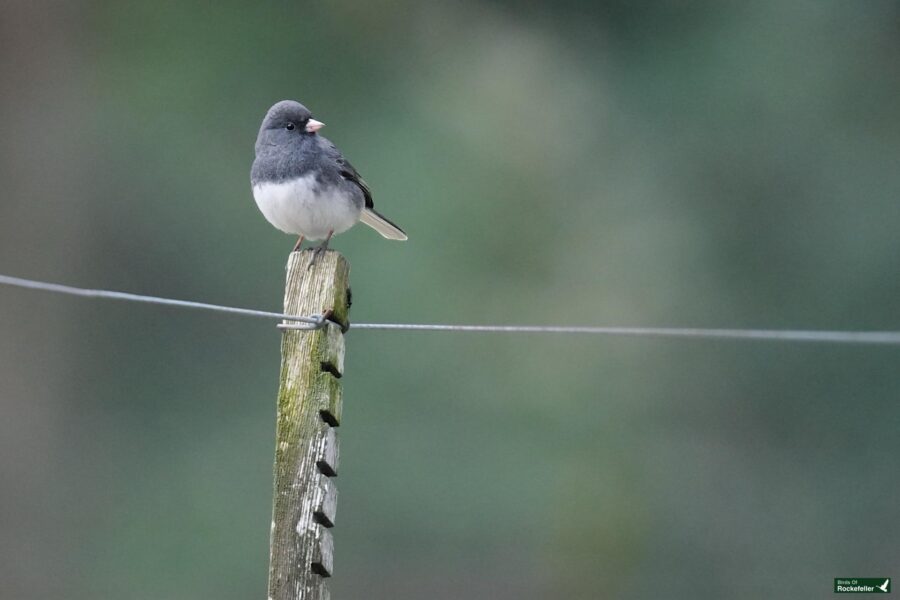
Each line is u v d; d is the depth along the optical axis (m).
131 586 14.51
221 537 14.63
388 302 14.52
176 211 15.40
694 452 14.83
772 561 14.70
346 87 15.68
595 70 15.82
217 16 15.68
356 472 14.30
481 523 14.27
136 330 15.31
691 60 15.75
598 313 14.60
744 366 15.05
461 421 14.44
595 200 15.12
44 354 15.12
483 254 14.76
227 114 15.56
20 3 15.37
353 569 14.07
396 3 15.79
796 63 15.63
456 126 15.28
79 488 14.92
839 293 15.47
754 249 15.45
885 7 15.66
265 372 15.05
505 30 15.95
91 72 15.56
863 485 15.18
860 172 15.53
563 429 14.45
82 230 15.34
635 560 14.31
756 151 15.55
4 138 15.34
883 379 15.17
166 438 15.11
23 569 14.50
